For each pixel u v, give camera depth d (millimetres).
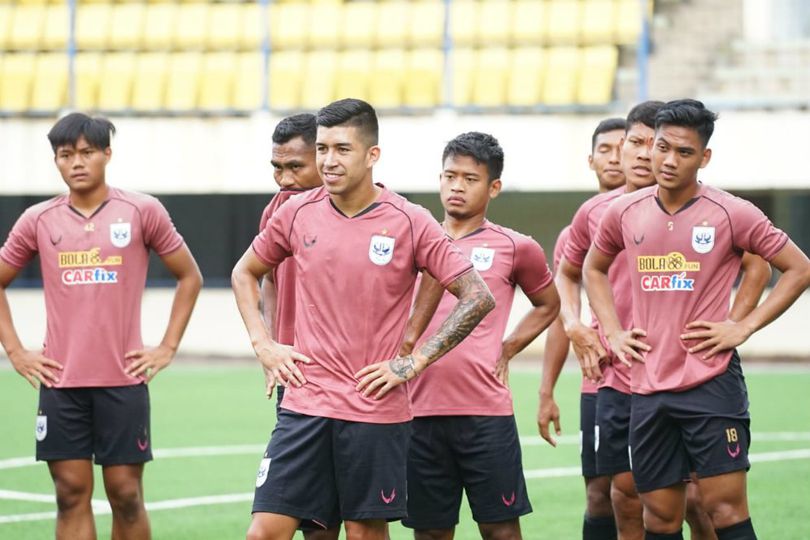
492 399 18234
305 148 18562
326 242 15664
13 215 69125
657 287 17062
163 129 64438
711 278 16859
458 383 18141
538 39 68062
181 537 24375
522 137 62281
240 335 66500
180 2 70938
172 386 51750
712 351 16688
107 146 19469
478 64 67562
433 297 16641
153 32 70438
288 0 70312
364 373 15430
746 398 17203
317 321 15727
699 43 67875
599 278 18172
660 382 17000
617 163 21453
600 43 67750
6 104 69312
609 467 19578
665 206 17078
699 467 16891
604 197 20312
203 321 66625
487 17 68688
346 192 15570
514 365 60594
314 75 68312
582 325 19531
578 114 61938
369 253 15570
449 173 18734
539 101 66500
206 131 64250
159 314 66250
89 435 19406
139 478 19594
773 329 63188
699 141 16547
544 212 67312
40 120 64625
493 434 18156
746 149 61062
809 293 62812
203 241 69125
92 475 19547
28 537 24141
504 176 62312
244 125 64188
